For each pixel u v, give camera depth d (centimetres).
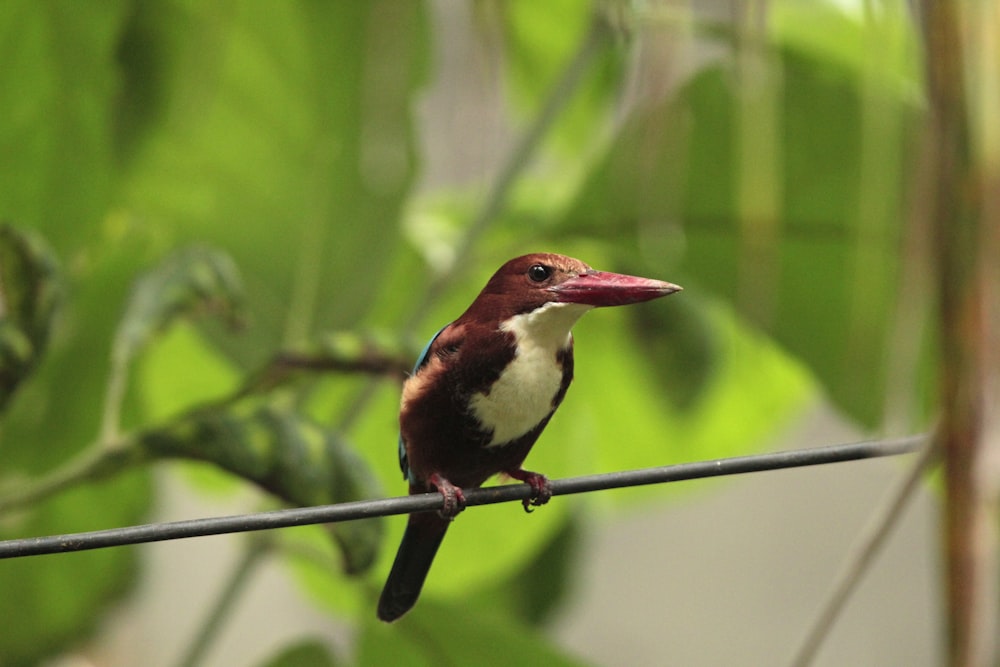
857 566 604
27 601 637
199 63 637
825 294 638
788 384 659
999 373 592
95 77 631
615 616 995
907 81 617
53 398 634
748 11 611
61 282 616
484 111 624
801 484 1022
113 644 728
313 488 615
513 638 627
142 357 637
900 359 599
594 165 635
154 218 638
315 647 629
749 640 997
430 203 655
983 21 593
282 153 638
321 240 638
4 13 629
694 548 1013
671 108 620
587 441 662
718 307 654
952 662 592
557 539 660
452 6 639
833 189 636
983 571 592
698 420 660
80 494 636
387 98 637
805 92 636
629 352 655
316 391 640
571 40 651
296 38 636
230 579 630
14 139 630
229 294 620
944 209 593
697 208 636
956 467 592
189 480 652
